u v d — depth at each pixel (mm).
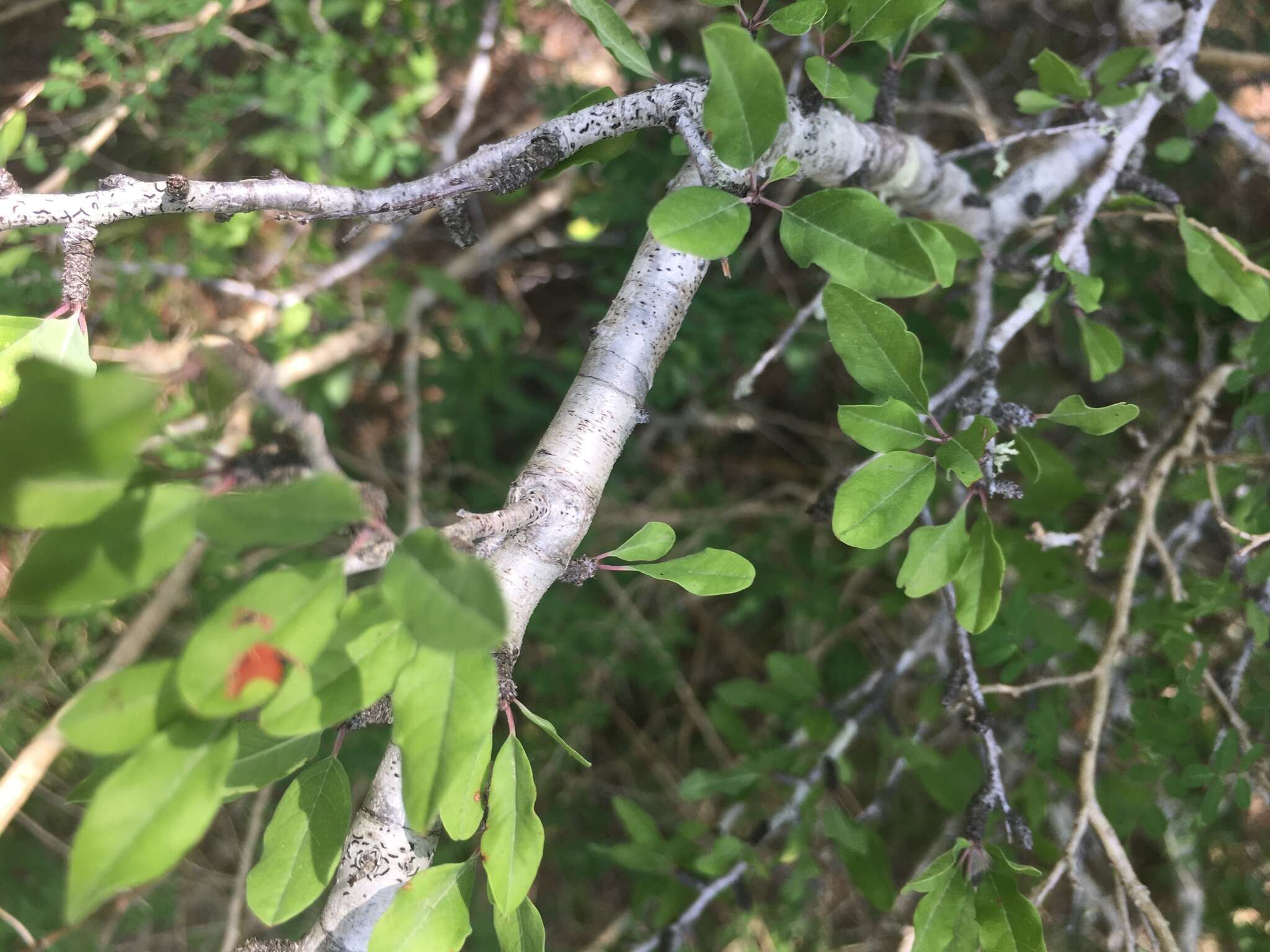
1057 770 545
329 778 260
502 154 319
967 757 552
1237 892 724
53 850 818
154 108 716
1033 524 452
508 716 266
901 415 308
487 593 177
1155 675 504
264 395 188
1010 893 320
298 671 197
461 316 842
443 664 208
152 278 751
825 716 585
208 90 749
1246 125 560
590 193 873
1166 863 772
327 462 198
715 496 988
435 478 1002
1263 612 465
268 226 911
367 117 841
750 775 577
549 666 902
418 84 775
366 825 280
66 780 781
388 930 252
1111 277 703
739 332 785
